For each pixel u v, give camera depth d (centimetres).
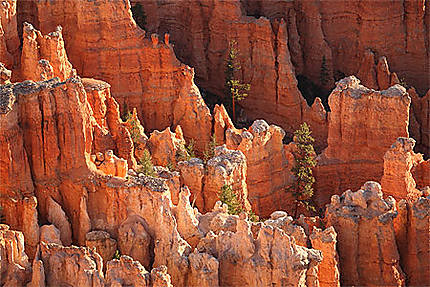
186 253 8275
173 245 8300
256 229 8194
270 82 13125
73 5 11900
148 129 12144
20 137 8838
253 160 10350
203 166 9606
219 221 8650
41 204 8988
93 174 8981
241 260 7950
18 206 8838
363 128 10969
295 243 8106
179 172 9694
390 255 8612
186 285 8144
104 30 11925
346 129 11000
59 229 8931
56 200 9019
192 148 11438
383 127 10856
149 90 12094
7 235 8125
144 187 8675
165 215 8456
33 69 10725
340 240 8731
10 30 11200
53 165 8988
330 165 11075
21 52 11281
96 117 10469
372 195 8731
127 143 10356
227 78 13050
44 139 8931
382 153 10938
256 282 7850
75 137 9000
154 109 12112
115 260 7756
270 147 10531
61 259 7962
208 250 8206
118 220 8844
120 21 11931
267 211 10581
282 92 13012
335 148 11112
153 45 12044
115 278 7719
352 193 8856
